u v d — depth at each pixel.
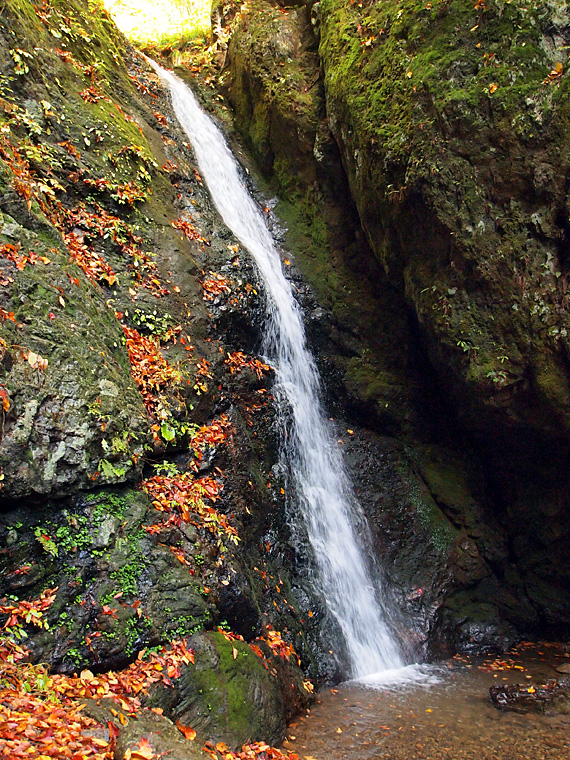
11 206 5.23
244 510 6.18
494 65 6.38
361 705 5.57
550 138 6.11
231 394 7.04
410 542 8.00
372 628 7.00
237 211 9.87
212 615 4.99
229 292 7.66
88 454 4.63
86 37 8.38
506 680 6.30
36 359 4.51
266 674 5.07
